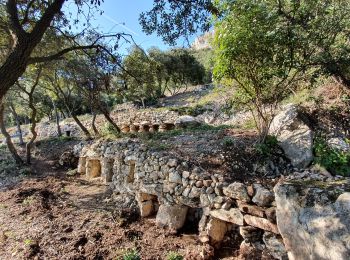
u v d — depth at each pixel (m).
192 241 5.26
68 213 6.72
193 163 6.19
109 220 6.22
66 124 20.47
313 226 3.45
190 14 5.37
